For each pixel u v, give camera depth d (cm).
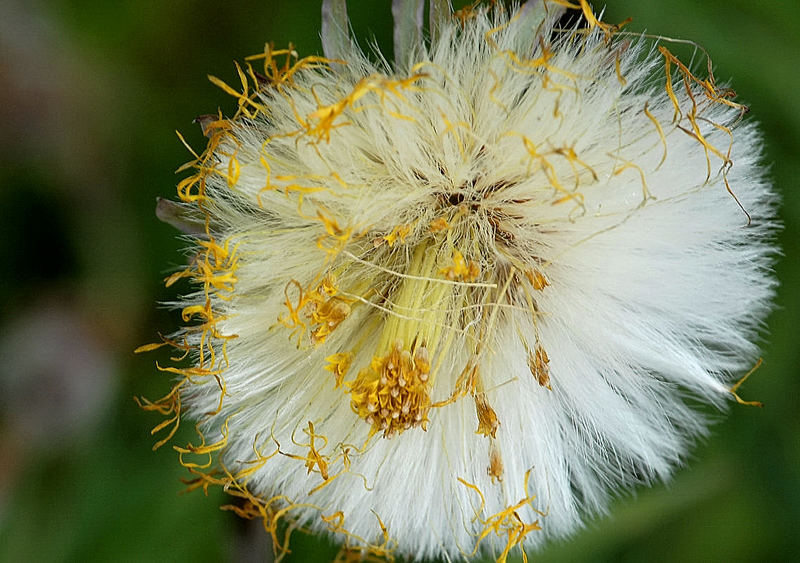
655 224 10
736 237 10
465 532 10
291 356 10
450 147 10
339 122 10
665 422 10
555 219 10
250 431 10
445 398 10
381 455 10
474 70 10
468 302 10
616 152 10
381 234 10
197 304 10
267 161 10
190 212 10
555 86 10
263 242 10
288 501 10
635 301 10
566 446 10
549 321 10
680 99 10
